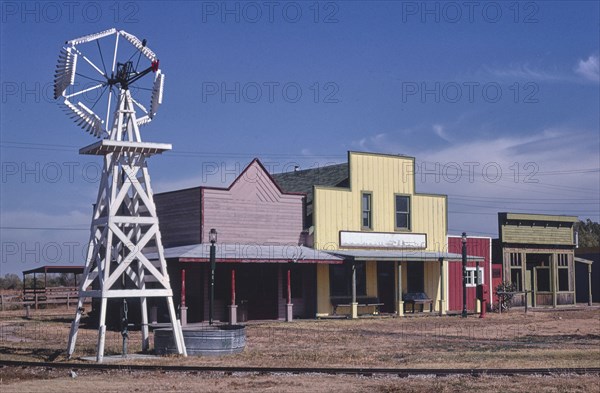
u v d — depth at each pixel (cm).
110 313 4491
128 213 3234
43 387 2181
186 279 4809
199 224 4750
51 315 5734
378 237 5519
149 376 2389
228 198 4859
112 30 2997
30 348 3300
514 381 2264
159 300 4516
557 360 2825
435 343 3519
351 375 2386
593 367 2564
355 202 5441
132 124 2991
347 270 5394
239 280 4900
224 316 4788
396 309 5522
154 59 3020
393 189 5650
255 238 4956
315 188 5241
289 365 2670
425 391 2092
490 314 5669
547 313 5800
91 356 2961
